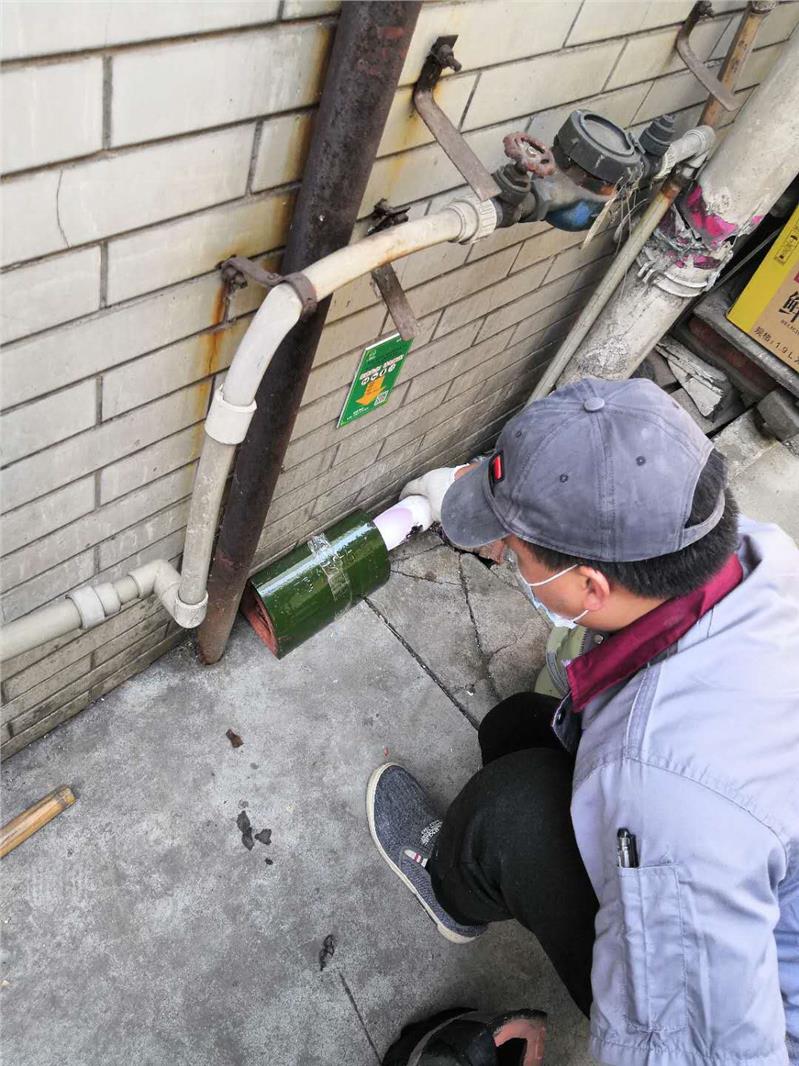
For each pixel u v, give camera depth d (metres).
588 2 1.19
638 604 1.04
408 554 2.24
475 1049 1.29
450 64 0.99
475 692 2.01
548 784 1.24
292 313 0.90
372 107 0.84
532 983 1.63
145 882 1.52
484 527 1.08
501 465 1.05
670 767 0.95
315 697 1.87
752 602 1.06
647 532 0.93
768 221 2.58
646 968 0.92
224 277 1.00
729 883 0.89
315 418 1.51
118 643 1.57
